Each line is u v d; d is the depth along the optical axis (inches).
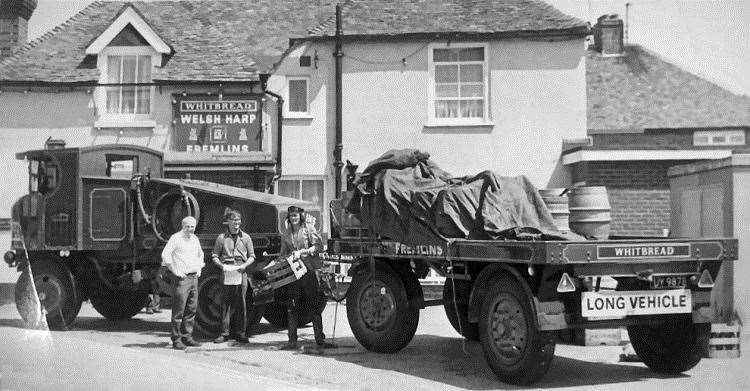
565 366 337.4
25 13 748.0
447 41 669.9
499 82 666.8
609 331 394.9
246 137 671.8
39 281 458.3
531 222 325.7
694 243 298.7
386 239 364.8
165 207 448.5
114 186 459.2
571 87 661.3
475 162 665.6
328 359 355.9
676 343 313.6
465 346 395.9
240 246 409.7
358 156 672.4
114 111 684.7
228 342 401.7
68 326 459.8
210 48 700.7
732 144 756.0
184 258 388.2
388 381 301.4
